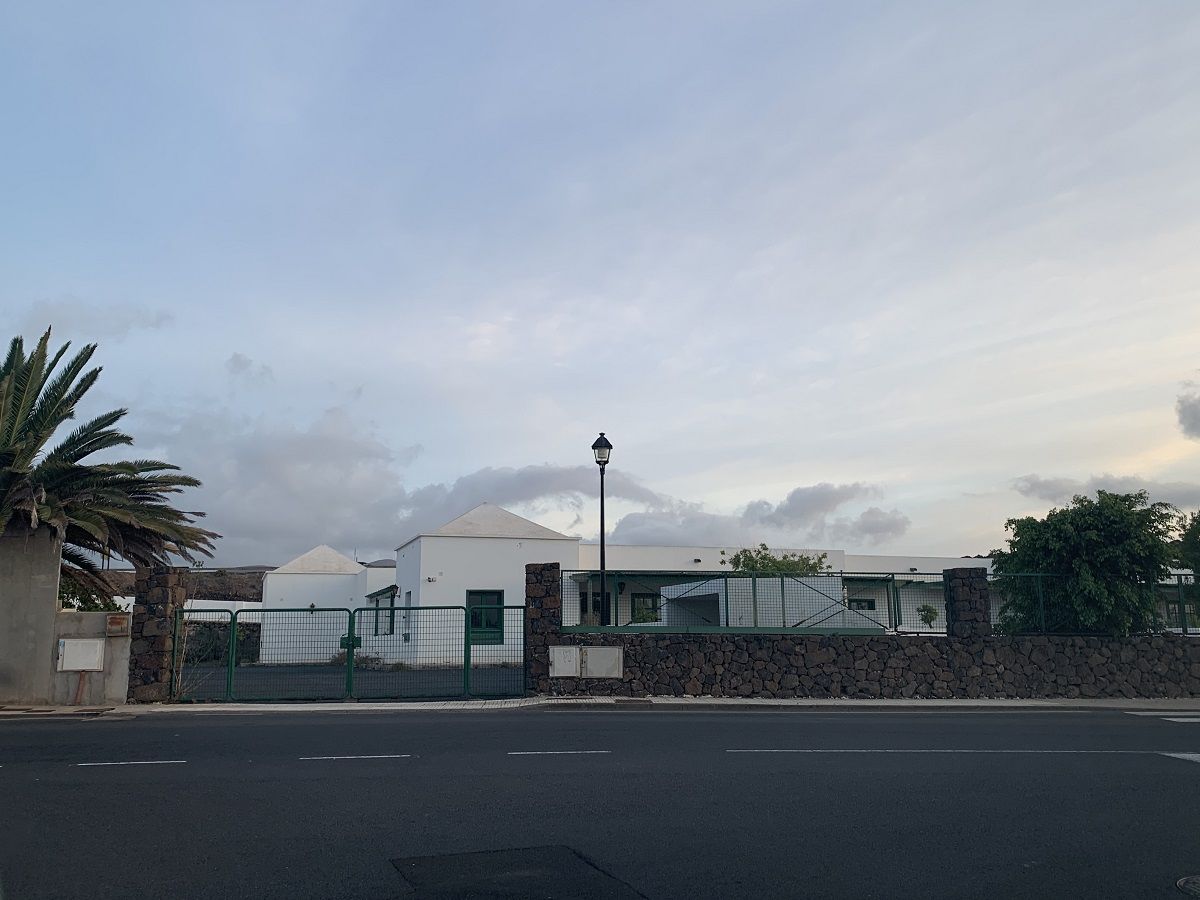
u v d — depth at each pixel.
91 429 21.52
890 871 7.25
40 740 13.98
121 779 10.73
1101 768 11.93
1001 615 24.39
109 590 23.80
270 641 23.17
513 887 6.78
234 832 8.32
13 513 19.55
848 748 13.44
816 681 22.47
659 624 24.72
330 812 9.09
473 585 38.22
